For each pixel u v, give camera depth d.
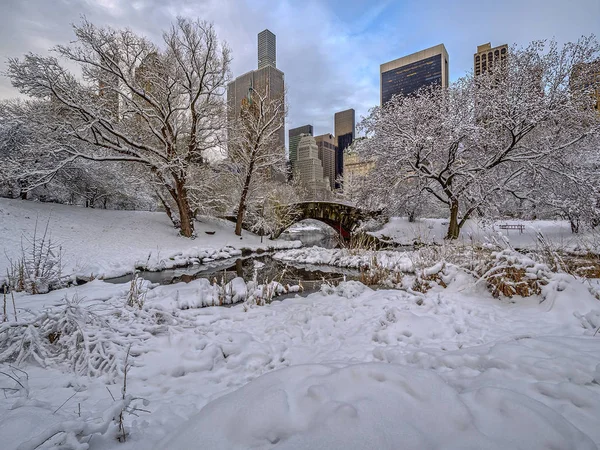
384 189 18.17
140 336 3.96
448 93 17.69
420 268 7.81
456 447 1.38
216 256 17.58
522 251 7.64
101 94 17.64
